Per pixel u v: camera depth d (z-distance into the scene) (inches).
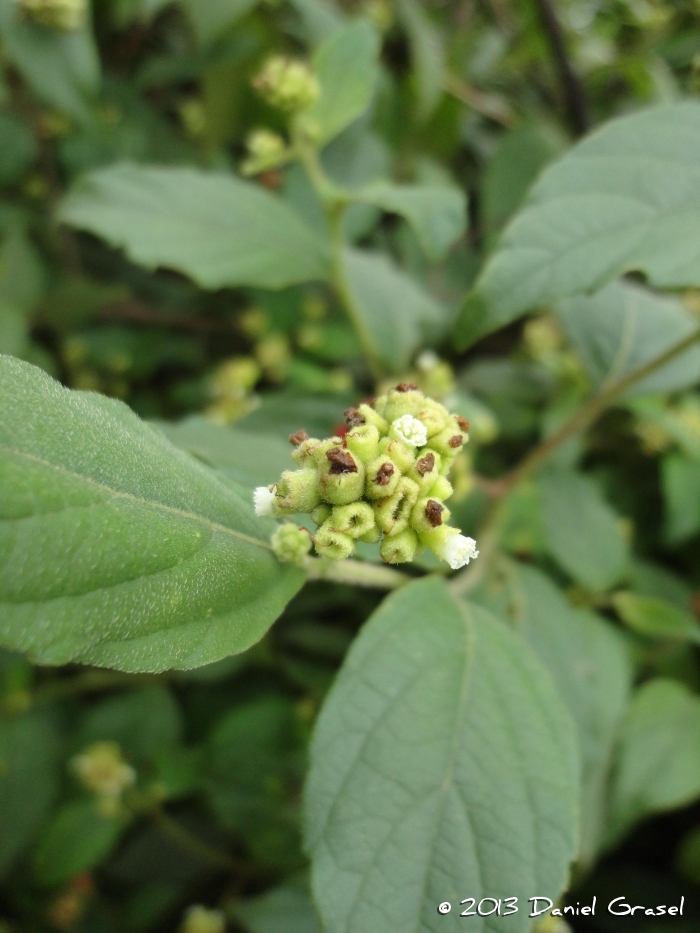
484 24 7.3
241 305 6.1
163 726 5.2
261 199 4.2
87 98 4.8
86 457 1.9
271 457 3.0
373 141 5.6
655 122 2.7
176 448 2.3
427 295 5.4
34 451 1.8
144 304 6.1
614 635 4.1
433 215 3.6
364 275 4.9
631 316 4.2
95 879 5.2
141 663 1.9
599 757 3.6
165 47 6.4
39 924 5.0
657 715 3.9
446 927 2.1
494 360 5.5
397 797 2.3
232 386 5.4
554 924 3.6
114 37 6.1
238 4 4.4
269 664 5.1
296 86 3.8
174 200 4.1
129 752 5.1
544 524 4.3
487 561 3.8
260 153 4.0
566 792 2.4
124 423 2.1
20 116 5.7
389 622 2.6
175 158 5.9
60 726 5.3
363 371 5.7
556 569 4.6
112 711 5.2
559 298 2.6
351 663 2.5
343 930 2.1
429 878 2.2
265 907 3.9
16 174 5.7
